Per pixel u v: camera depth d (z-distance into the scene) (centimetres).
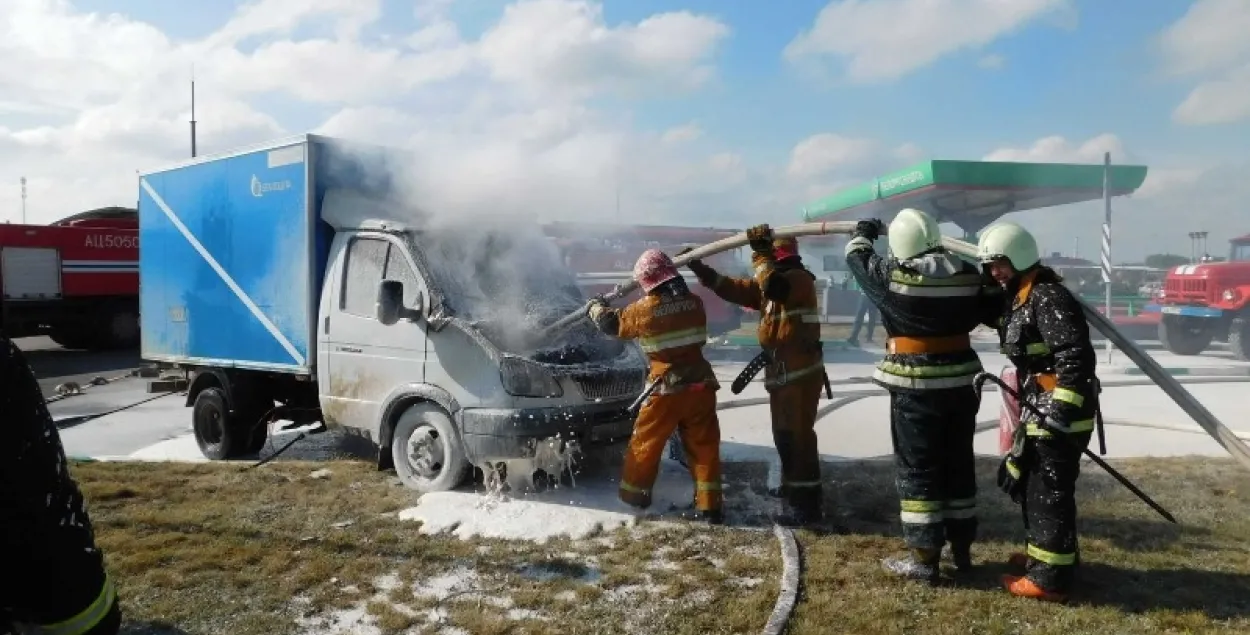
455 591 433
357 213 663
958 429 431
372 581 446
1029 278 411
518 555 482
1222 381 1173
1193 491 593
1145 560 464
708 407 541
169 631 388
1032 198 1498
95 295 1928
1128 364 1307
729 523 541
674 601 418
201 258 771
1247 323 1437
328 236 683
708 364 550
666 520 546
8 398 137
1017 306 412
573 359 603
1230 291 1457
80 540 147
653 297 535
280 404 798
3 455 136
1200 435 800
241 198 731
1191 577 440
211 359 763
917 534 425
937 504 426
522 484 591
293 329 689
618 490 601
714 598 420
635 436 551
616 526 532
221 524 536
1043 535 403
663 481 633
